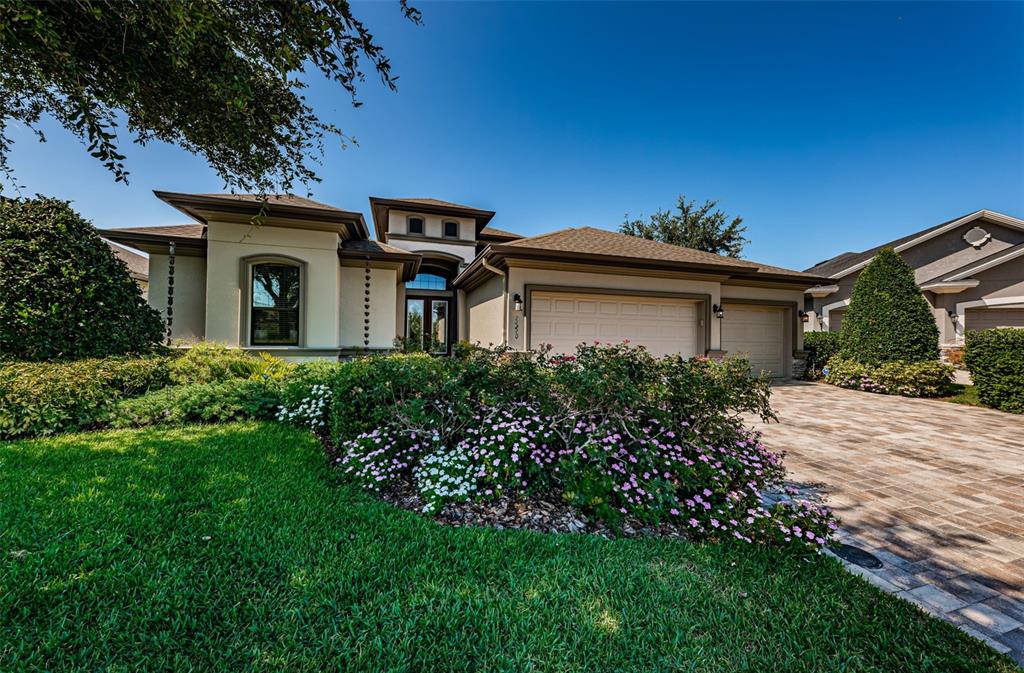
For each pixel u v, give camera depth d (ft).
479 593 7.23
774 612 7.06
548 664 5.79
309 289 31.12
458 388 12.67
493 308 36.94
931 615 7.29
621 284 34.22
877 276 34.96
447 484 10.97
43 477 11.54
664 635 6.41
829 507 12.09
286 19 9.96
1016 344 25.59
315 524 9.48
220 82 10.63
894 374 32.30
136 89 10.86
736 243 82.12
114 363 19.53
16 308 19.38
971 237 50.52
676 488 10.59
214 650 5.82
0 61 11.29
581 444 11.63
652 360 13.28
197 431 16.81
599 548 8.89
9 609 6.39
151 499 10.34
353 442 13.55
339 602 6.88
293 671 5.50
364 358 18.19
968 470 15.34
